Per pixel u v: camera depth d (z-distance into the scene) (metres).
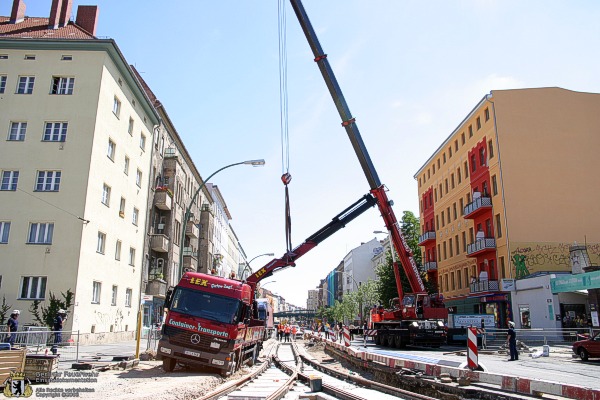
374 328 33.00
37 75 28.39
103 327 28.94
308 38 24.75
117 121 31.22
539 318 33.91
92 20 33.97
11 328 15.46
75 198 26.55
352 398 11.70
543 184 39.53
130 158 33.81
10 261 25.48
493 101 41.44
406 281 48.69
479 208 42.22
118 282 31.62
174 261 43.84
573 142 40.53
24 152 27.17
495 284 39.97
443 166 55.28
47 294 25.06
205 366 15.85
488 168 42.53
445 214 54.47
